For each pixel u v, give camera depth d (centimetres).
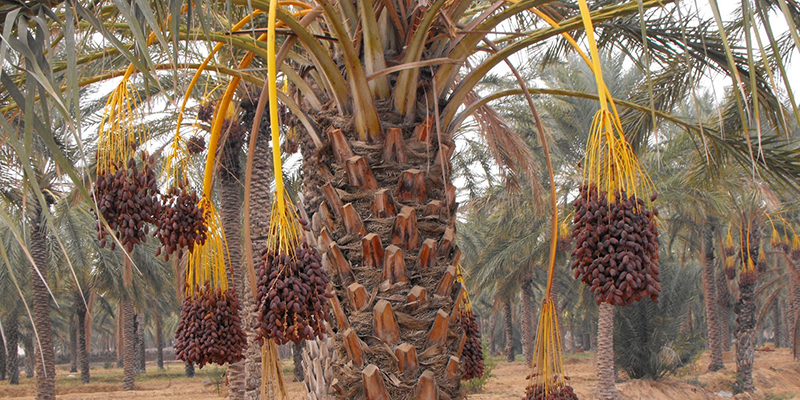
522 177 1464
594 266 219
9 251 1688
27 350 3809
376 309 303
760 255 2014
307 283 219
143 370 3622
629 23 518
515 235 1848
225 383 1961
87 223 1834
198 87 902
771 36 218
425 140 326
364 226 317
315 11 293
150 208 231
